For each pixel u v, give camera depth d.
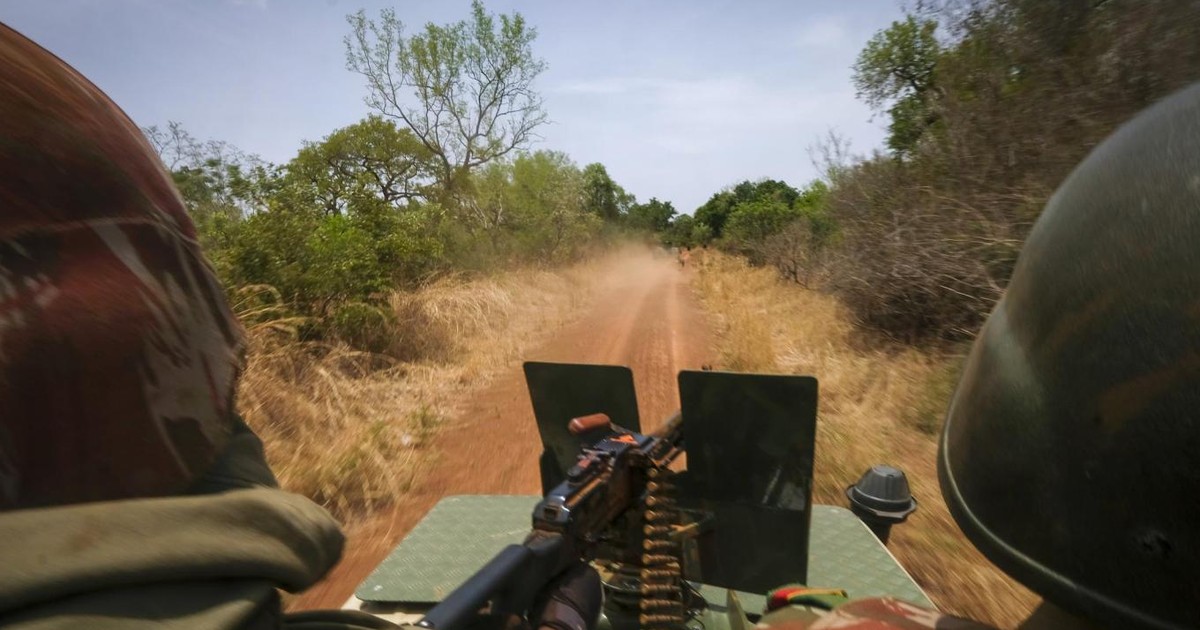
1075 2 7.08
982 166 7.90
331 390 6.44
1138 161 0.67
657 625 1.79
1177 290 0.58
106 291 0.60
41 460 0.56
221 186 8.48
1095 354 0.64
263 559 0.64
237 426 0.81
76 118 0.64
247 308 6.47
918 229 8.64
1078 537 0.64
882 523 2.82
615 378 2.26
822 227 15.72
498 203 20.41
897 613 0.98
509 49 19.78
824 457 4.92
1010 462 0.74
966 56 8.52
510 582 1.17
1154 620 0.58
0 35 0.64
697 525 2.12
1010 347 0.78
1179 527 0.56
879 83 12.20
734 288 17.52
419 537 2.79
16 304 0.55
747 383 2.05
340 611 0.92
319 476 4.83
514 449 5.99
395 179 19.73
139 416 0.61
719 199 48.47
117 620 0.54
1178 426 0.56
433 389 7.67
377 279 8.61
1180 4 5.92
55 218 0.59
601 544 1.86
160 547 0.57
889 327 9.02
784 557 2.15
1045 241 0.77
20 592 0.51
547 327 12.38
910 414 6.11
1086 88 6.76
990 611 3.21
